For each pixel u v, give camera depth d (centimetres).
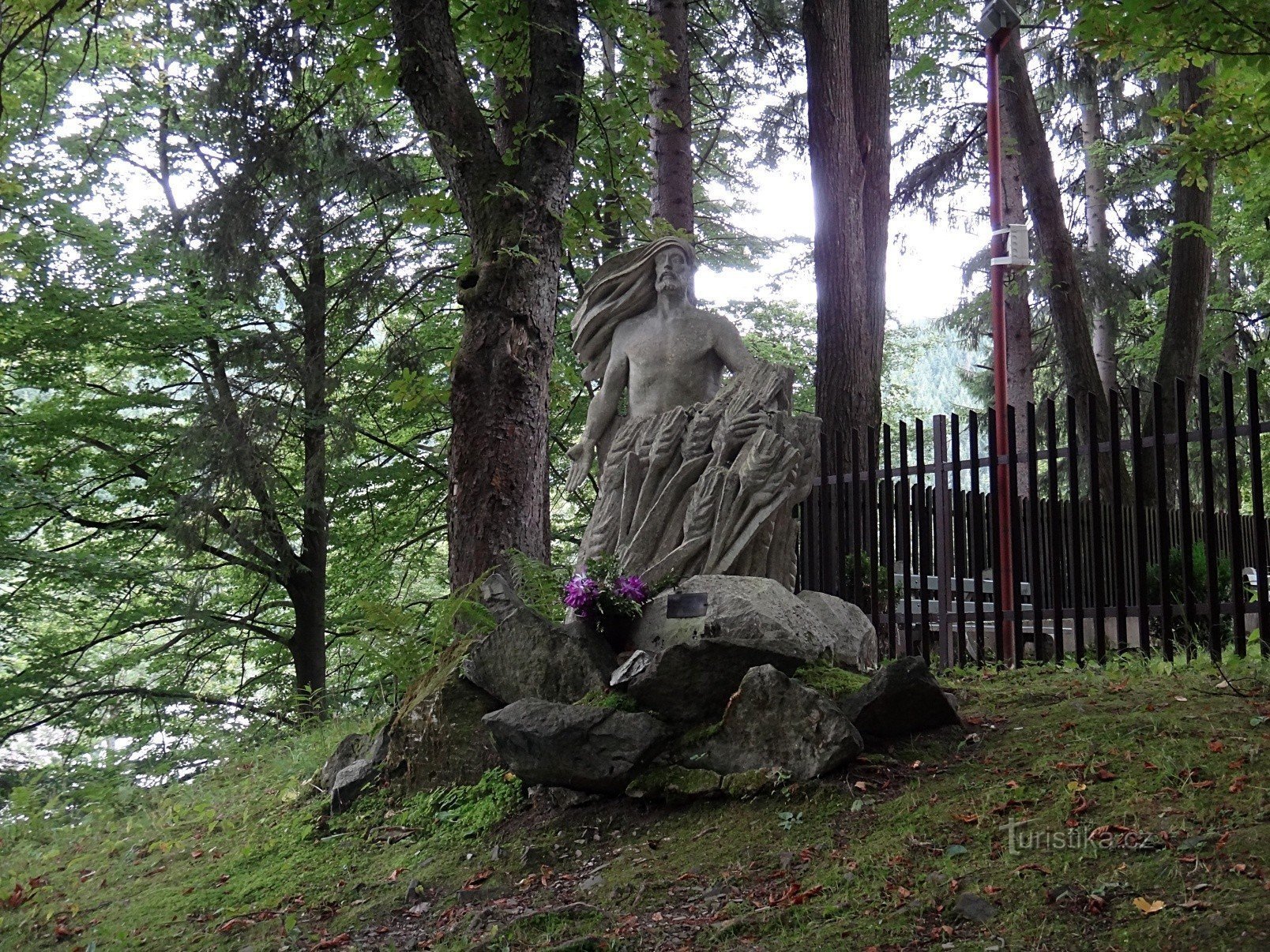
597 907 473
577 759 572
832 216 1365
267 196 1363
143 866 700
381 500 1722
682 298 784
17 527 1541
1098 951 359
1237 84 810
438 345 1641
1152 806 445
